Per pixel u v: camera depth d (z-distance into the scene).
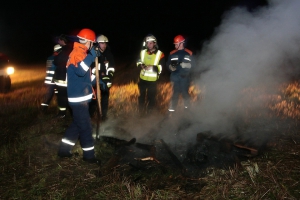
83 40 4.12
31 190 3.71
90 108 5.81
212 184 3.71
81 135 4.29
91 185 3.81
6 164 4.31
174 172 4.04
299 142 4.77
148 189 3.60
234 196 3.52
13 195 3.66
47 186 3.80
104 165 4.19
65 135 4.43
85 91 4.22
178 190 3.64
